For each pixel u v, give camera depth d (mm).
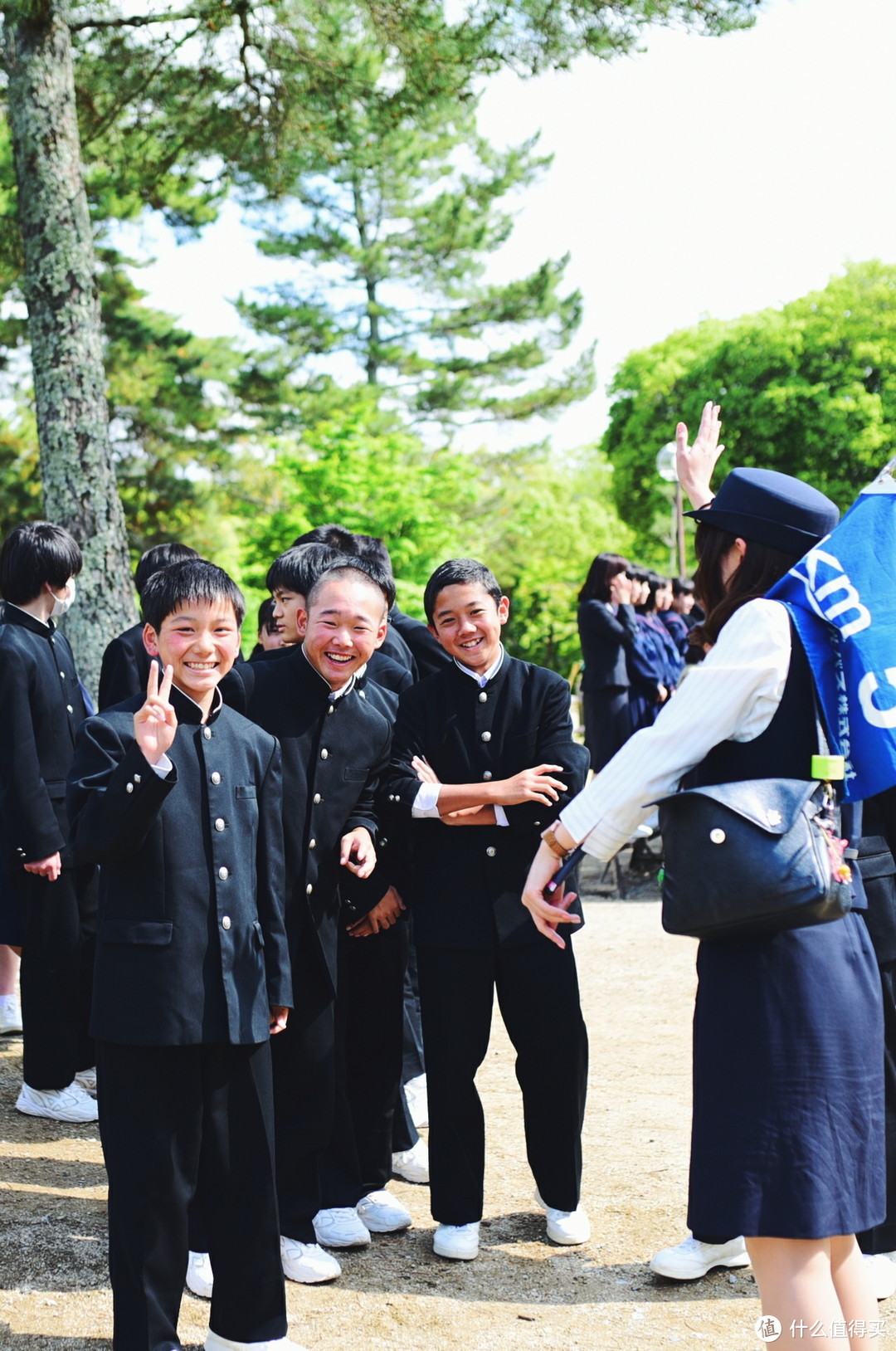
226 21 9281
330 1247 3391
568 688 3525
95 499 8367
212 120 10234
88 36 9711
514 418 30469
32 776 4172
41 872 4176
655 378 32250
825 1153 2186
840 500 29984
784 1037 2215
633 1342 2896
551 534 34156
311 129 10219
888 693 2248
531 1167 3445
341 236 27469
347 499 20344
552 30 8609
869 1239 3014
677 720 2295
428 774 3377
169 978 2664
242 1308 2736
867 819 3061
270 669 3359
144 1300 2602
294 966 3199
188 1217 3127
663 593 9195
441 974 3324
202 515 21250
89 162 10836
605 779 2342
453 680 3490
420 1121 4406
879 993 2346
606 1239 3449
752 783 2236
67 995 4305
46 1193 3680
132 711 2814
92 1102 4352
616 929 7367
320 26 9297
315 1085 3242
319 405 26422
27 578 4367
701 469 3084
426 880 3383
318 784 3264
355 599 3285
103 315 20953
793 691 2303
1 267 12203
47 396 8359
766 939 2252
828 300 30531
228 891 2768
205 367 22219
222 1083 2764
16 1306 3018
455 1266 3297
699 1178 2250
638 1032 5445
